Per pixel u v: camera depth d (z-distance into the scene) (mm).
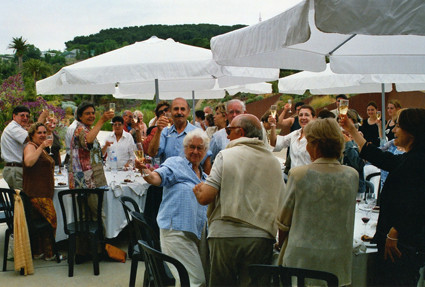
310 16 2975
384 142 5008
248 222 2254
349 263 1988
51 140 4105
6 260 4121
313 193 1915
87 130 4188
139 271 4070
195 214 2668
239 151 2320
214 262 2344
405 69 3977
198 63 4293
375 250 2359
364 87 8430
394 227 2166
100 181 4285
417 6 1920
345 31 1913
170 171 2688
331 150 1946
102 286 3699
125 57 4613
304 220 1940
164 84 7191
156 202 3467
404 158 2221
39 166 4109
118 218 4488
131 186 4516
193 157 2785
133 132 7879
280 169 2400
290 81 6875
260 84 8711
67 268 4160
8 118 13367
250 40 2721
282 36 2340
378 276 2338
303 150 3934
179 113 3920
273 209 2314
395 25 1916
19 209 3906
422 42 3686
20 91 13992
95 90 6992
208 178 2312
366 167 5000
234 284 2322
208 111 9508
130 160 5598
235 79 5547
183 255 2615
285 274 1750
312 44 3721
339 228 1929
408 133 2207
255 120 2434
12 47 46594
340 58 3922
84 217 4375
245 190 2268
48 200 4184
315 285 1929
